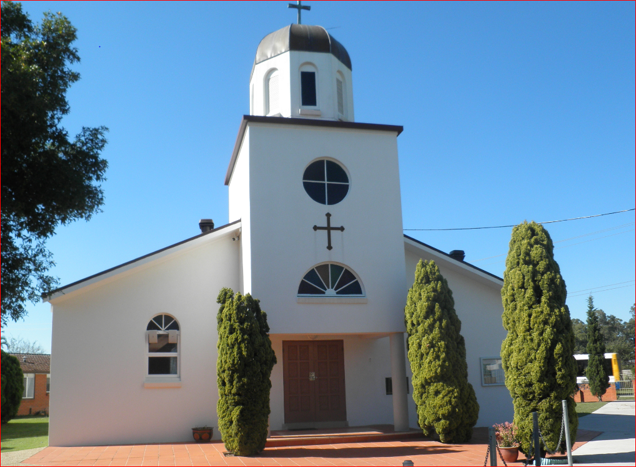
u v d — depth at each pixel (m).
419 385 14.99
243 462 12.39
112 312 16.27
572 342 12.37
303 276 16.06
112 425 15.70
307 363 17.48
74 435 15.39
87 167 13.54
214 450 14.17
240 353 13.48
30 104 12.01
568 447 11.28
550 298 12.38
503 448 12.23
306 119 16.88
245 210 16.73
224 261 17.64
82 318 15.98
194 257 17.34
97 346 15.96
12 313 12.73
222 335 13.75
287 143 16.75
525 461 12.18
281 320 15.52
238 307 13.80
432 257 18.97
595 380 34.97
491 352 19.20
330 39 18.91
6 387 24.94
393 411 17.17
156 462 12.50
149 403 16.09
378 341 18.33
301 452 13.66
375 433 15.49
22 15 13.03
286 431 16.22
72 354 15.73
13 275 12.54
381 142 17.67
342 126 17.23
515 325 12.67
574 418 12.15
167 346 16.64
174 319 16.89
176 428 16.16
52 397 15.42
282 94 18.31
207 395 16.59
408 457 12.68
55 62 13.13
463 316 19.22
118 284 16.45
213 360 16.88
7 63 11.87
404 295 16.66
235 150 18.66
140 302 16.56
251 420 13.25
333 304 15.99
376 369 18.11
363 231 16.78
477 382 18.88
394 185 17.44
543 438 11.93
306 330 15.65
